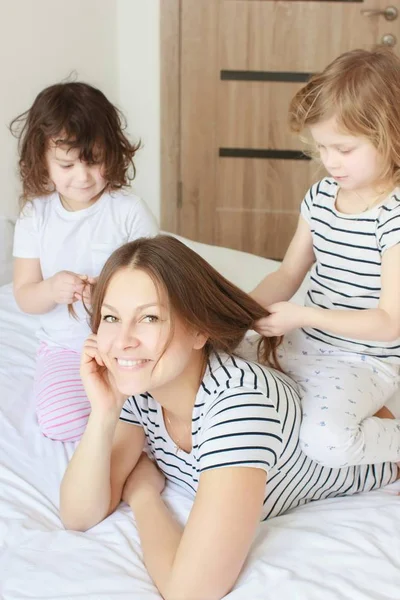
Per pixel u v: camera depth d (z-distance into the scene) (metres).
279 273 1.63
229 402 1.14
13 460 1.49
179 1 3.36
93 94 1.76
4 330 2.06
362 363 1.46
